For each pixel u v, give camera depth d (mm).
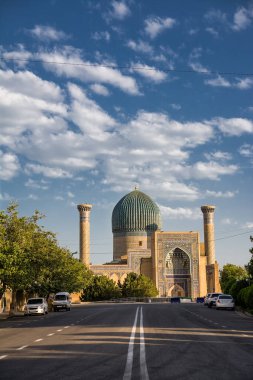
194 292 127625
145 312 56219
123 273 132875
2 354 20312
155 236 129250
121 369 15852
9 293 77750
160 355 19156
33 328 35750
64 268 72625
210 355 19109
